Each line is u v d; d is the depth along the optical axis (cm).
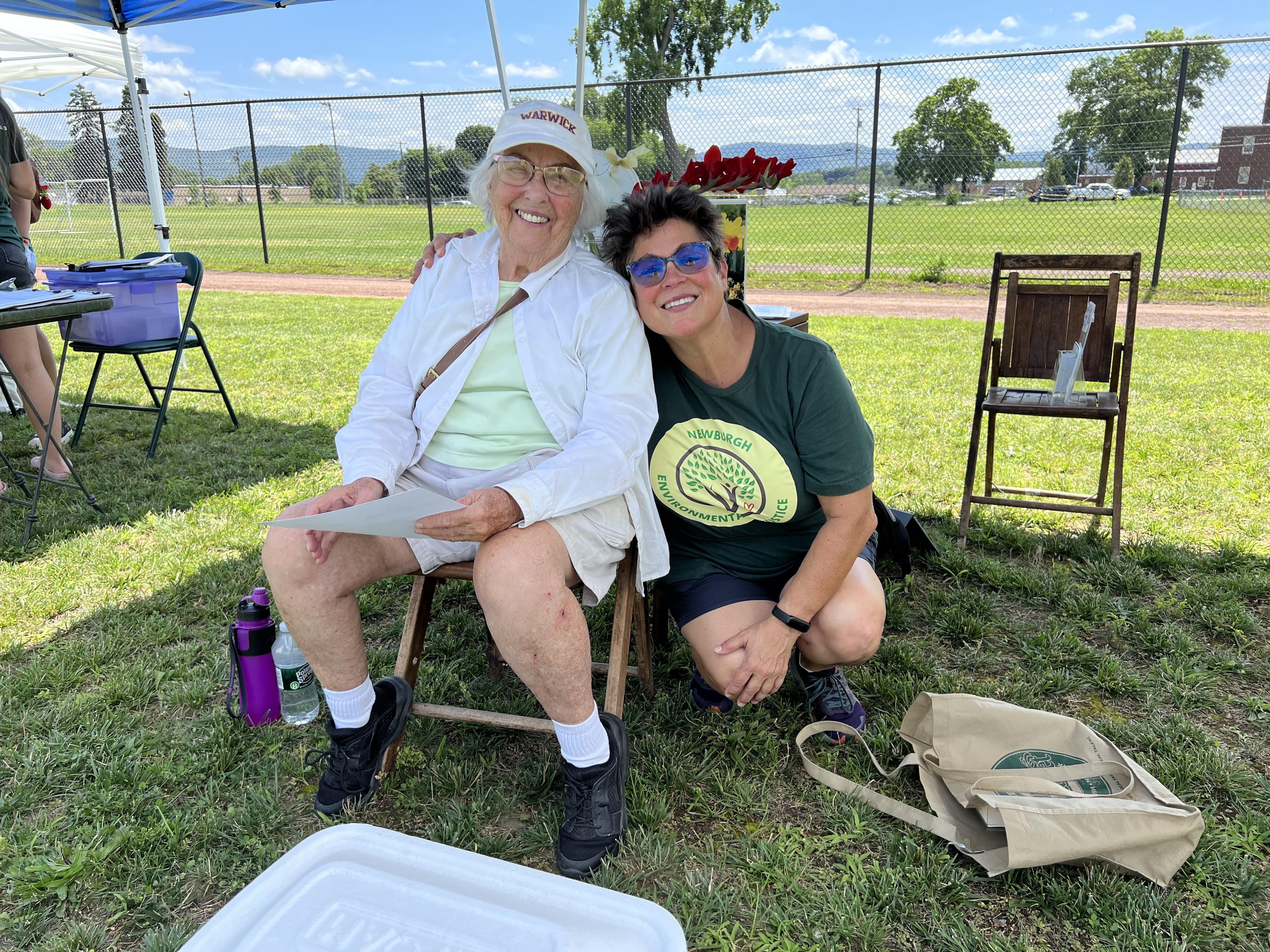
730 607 212
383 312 1034
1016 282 347
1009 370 356
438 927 127
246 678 229
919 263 1401
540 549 170
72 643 276
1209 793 202
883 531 290
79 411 568
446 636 282
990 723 202
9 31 698
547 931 125
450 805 203
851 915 169
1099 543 337
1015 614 296
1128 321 319
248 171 1769
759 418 197
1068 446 464
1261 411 520
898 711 238
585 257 204
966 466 380
